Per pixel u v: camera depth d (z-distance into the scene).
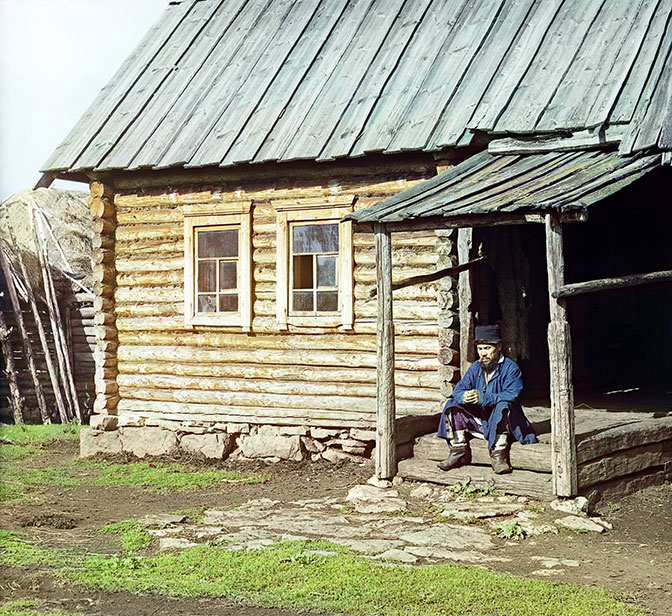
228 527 8.86
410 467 10.12
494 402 9.67
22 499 10.55
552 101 11.25
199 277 13.26
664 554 7.77
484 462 9.89
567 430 8.88
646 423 10.06
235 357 12.92
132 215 13.66
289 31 14.60
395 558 7.63
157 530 8.83
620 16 12.20
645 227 15.48
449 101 11.84
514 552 7.82
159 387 13.45
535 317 13.27
